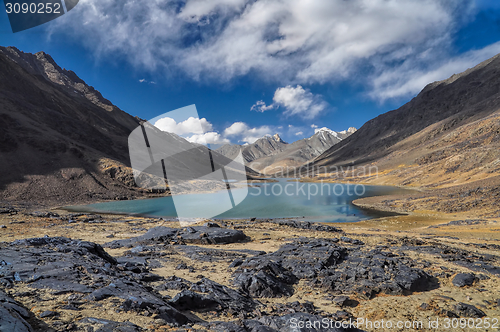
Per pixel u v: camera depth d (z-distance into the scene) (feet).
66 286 22.53
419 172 355.97
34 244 35.35
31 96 403.34
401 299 38.04
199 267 47.11
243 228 110.22
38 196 218.79
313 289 40.04
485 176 250.57
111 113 624.18
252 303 31.27
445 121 589.73
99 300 20.95
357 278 42.96
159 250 59.31
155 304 21.35
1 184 220.64
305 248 58.80
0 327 12.87
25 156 262.47
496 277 47.73
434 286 43.45
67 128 364.17
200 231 81.05
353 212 181.88
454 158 327.06
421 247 70.74
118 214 168.55
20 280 22.68
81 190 242.99
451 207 163.73
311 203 224.74
